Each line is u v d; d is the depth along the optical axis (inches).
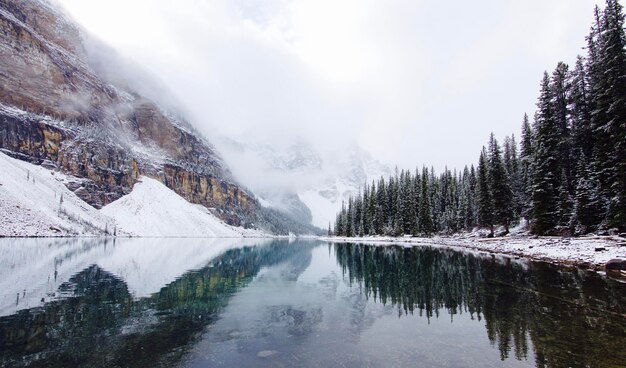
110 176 6683.1
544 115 1704.0
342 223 5718.5
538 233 1670.8
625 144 1167.0
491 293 635.5
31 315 494.3
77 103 7337.6
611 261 796.0
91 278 861.8
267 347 367.6
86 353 345.1
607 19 1304.1
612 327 403.2
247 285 818.2
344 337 403.9
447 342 375.6
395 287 761.0
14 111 5664.4
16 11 7677.2
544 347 342.0
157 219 6609.3
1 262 1119.0
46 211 3917.3
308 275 1008.2
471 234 2866.6
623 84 1203.9
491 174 2282.2
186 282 847.7
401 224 3710.6
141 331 425.7
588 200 1386.6
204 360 328.2
